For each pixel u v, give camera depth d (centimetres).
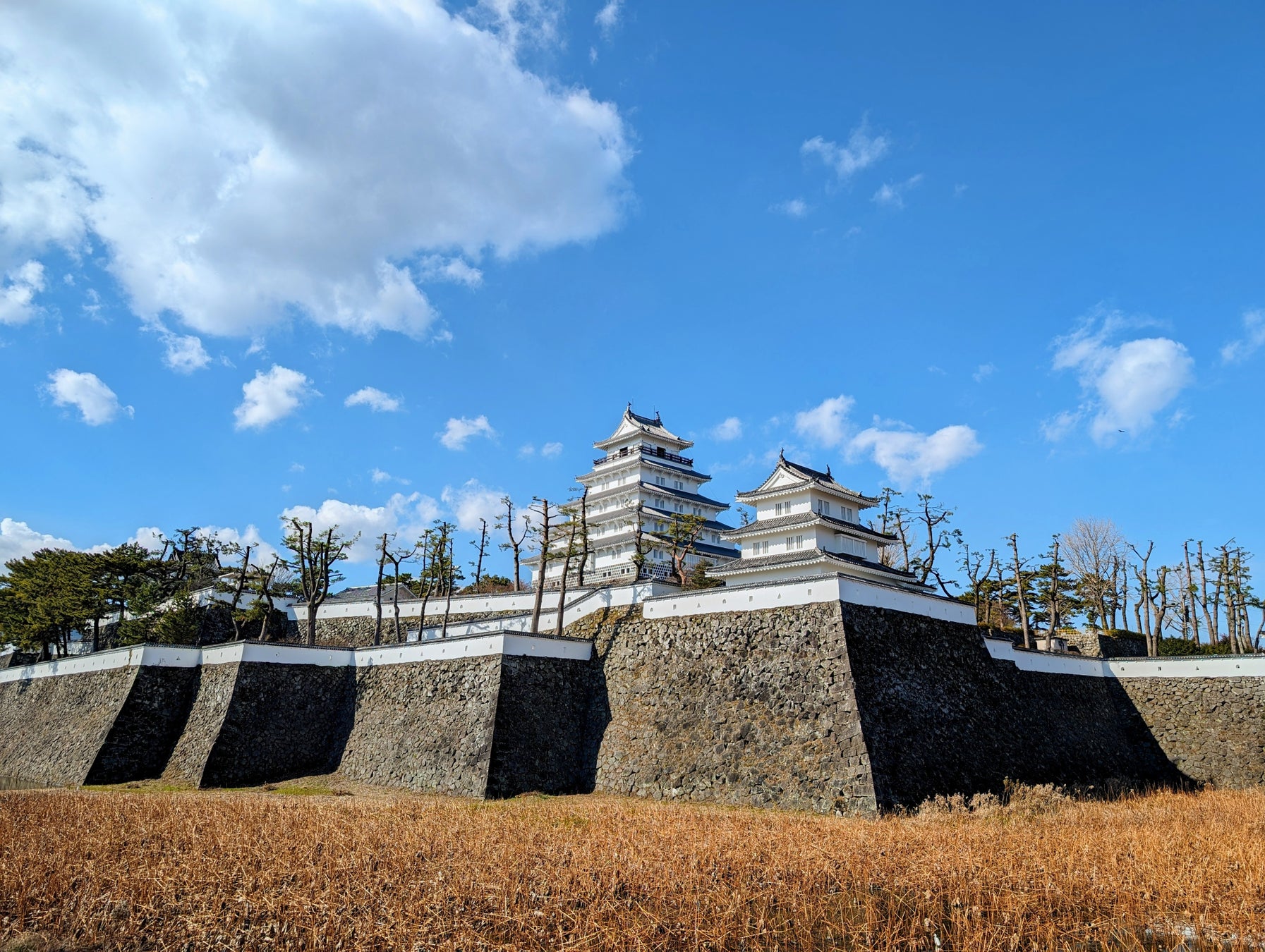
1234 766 4294
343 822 2594
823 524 5181
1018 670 4444
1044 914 1748
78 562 6556
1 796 3362
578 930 1641
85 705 5009
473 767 3781
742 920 1736
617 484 7438
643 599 4497
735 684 3703
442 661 4422
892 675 3544
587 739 4122
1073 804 3175
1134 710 4819
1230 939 1655
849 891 1953
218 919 1734
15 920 1767
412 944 1588
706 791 3453
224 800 3309
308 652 4750
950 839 2300
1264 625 7000
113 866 2045
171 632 6175
